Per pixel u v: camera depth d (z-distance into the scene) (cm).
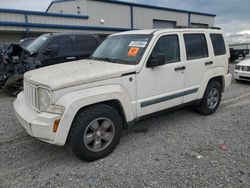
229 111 569
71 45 768
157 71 401
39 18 1709
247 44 2052
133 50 402
